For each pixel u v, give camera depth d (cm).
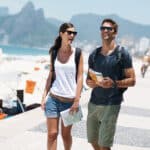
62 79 654
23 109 1359
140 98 1823
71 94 655
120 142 933
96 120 623
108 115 601
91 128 628
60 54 655
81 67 652
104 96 603
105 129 604
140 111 1435
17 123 1038
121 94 609
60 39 654
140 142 950
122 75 601
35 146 831
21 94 1428
